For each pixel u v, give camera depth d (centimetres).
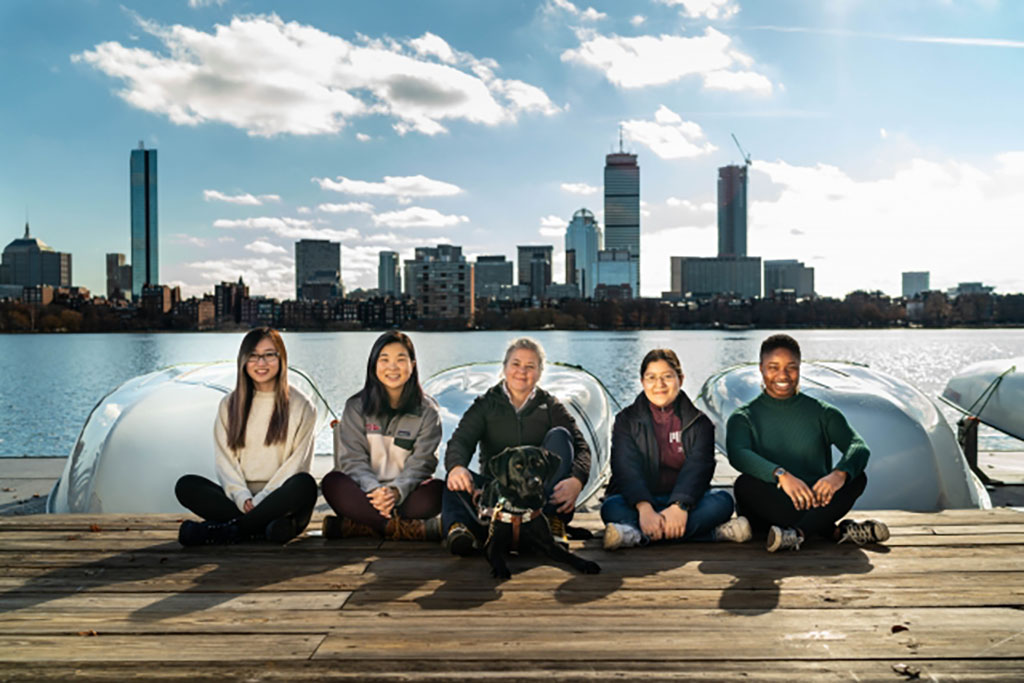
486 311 19350
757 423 444
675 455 445
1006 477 802
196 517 486
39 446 1365
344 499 428
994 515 475
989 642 293
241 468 447
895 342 8894
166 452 612
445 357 5006
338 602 337
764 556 400
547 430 449
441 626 310
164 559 398
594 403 716
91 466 613
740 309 18500
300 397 457
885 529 410
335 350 6600
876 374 721
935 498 595
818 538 431
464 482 405
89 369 3956
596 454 659
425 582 363
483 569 382
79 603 337
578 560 379
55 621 317
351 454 443
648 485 450
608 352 5806
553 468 391
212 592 351
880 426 619
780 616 318
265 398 447
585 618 317
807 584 356
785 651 285
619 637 298
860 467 414
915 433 620
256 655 284
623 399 2198
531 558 401
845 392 657
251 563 392
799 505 402
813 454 436
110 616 322
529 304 19712
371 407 441
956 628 306
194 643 295
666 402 444
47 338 12600
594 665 274
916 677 265
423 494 430
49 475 848
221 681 264
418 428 446
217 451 445
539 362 447
